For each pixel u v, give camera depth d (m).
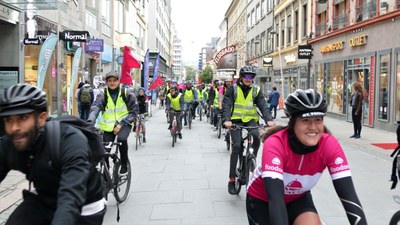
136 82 40.25
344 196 2.53
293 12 30.80
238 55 64.25
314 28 25.33
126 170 6.07
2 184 6.68
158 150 10.98
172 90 12.52
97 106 5.86
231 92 6.29
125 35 31.09
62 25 17.52
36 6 12.98
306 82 27.16
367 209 5.70
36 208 2.53
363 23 17.67
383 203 5.98
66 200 2.21
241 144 6.40
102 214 2.71
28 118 2.25
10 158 2.39
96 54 23.23
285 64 33.31
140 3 42.44
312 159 2.63
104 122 5.93
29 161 2.38
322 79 23.94
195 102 20.50
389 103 15.46
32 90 2.29
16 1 12.16
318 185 6.97
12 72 13.37
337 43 21.06
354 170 8.27
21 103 2.19
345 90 20.16
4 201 5.78
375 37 16.83
